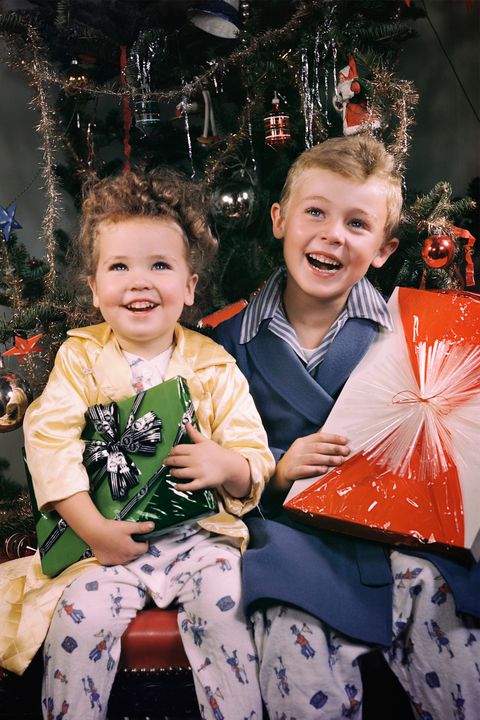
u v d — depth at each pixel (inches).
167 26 78.3
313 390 56.6
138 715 48.4
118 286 52.5
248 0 77.5
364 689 49.3
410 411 53.3
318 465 52.4
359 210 55.2
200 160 89.5
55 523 50.9
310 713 44.6
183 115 83.1
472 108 95.6
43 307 73.4
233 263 85.7
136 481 49.8
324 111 85.5
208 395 55.0
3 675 49.3
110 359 53.5
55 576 50.4
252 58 74.4
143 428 50.5
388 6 79.4
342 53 75.0
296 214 56.6
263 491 55.1
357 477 51.4
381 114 72.7
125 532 48.3
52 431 50.9
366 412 53.8
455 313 57.3
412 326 57.6
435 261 68.4
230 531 51.2
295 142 82.7
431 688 46.1
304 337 59.5
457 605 44.9
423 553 48.0
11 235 79.4
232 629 46.1
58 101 86.9
